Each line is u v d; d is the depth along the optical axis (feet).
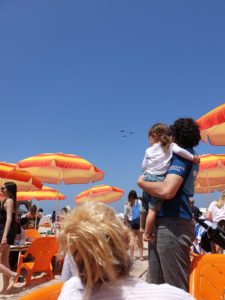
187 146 10.18
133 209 32.83
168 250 9.17
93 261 4.59
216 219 23.36
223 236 9.42
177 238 9.18
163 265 9.23
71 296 4.88
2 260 22.17
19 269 24.93
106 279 4.68
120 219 4.85
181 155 9.61
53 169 39.37
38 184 38.93
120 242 4.66
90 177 39.01
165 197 9.18
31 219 42.91
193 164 9.77
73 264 4.83
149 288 4.85
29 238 33.73
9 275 22.11
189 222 9.44
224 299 8.51
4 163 37.65
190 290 8.69
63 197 56.95
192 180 9.73
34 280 25.54
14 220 22.45
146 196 10.52
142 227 10.57
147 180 9.70
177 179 9.25
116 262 4.64
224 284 8.62
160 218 9.43
